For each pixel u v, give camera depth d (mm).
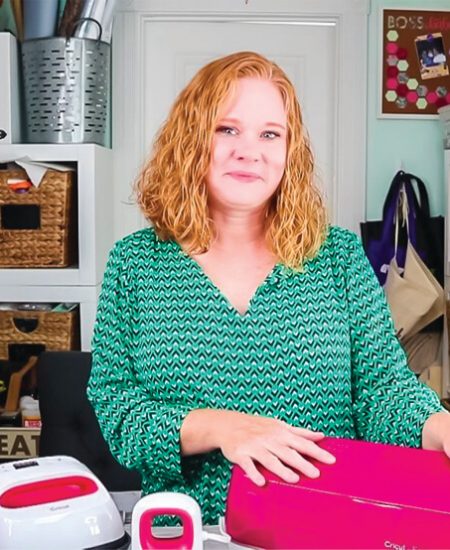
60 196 2734
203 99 1111
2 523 937
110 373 1152
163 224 1161
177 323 1117
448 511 844
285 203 1147
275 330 1112
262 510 917
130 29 3125
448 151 2986
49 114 2754
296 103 1150
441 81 3164
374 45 3170
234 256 1166
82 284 2760
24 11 2771
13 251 2758
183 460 1072
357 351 1170
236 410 1099
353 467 952
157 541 907
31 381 2859
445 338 3029
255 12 3141
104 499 995
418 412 1074
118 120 3146
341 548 882
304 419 1105
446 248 2996
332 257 1178
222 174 1111
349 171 3188
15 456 2795
